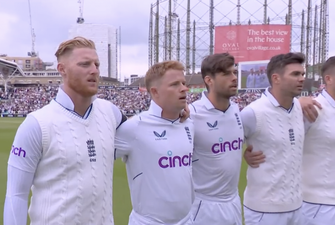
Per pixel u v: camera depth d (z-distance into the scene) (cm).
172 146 290
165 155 286
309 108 355
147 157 288
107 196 246
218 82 325
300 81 333
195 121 333
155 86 294
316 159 367
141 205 292
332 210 360
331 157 360
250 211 353
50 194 225
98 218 238
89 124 240
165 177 285
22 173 223
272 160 341
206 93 347
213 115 334
